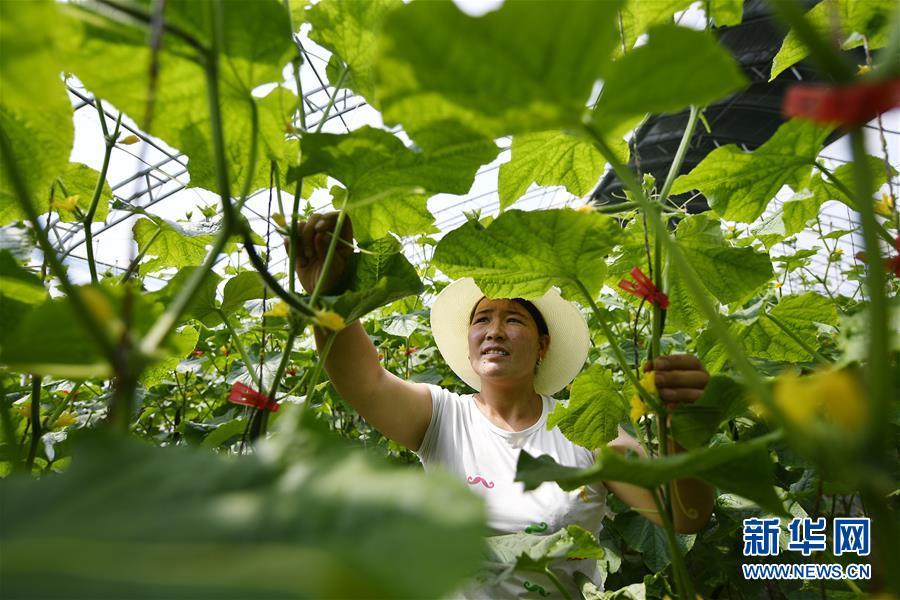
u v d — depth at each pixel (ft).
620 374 9.41
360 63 4.02
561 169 4.80
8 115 2.82
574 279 4.15
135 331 2.16
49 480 1.43
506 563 4.49
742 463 2.72
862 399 1.74
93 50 2.44
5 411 2.77
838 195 4.86
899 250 2.95
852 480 1.73
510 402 8.41
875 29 3.93
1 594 1.01
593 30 1.73
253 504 1.28
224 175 2.31
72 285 1.87
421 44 1.75
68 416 4.24
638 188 2.21
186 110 2.92
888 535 1.67
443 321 9.33
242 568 1.04
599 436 4.96
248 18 2.59
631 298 6.02
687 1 3.77
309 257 4.72
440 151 3.25
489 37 1.73
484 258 4.13
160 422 10.99
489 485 7.43
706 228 4.55
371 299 4.05
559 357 9.02
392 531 1.13
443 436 8.16
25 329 1.96
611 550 8.28
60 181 4.57
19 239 3.55
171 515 1.26
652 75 1.89
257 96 2.99
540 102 2.00
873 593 1.77
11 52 1.99
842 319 2.54
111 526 1.22
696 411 3.34
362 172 3.48
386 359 12.28
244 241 2.73
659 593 7.65
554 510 6.92
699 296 2.14
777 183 4.26
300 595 0.97
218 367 9.86
